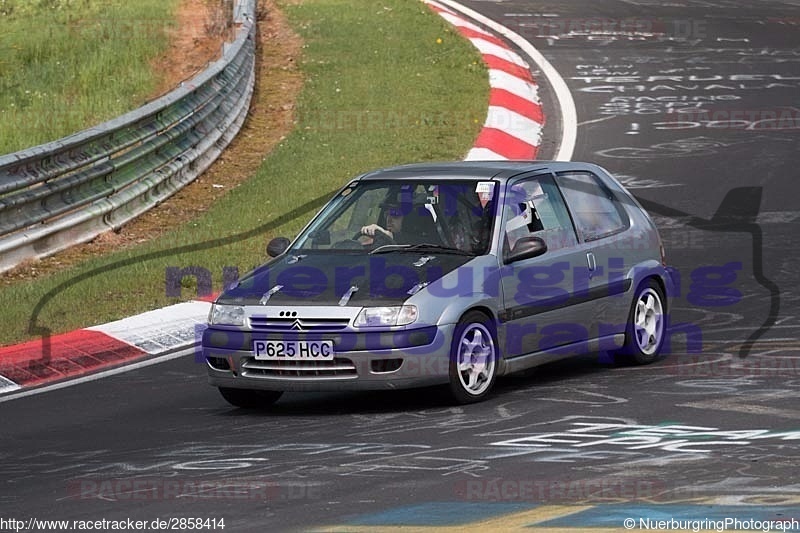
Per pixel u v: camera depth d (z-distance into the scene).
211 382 31.44
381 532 20.52
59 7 95.12
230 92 70.88
